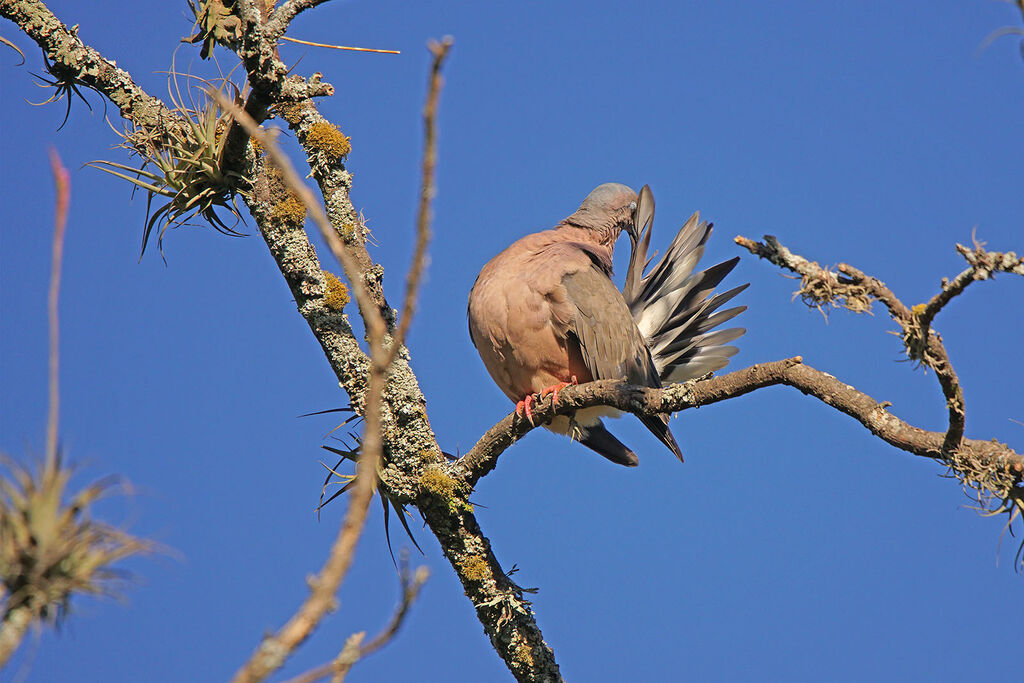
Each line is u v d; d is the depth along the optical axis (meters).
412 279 3.57
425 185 3.58
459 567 9.71
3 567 3.37
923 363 6.99
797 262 7.31
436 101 3.54
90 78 10.92
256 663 3.20
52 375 3.33
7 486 3.45
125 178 10.58
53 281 3.21
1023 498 7.18
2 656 3.27
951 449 7.32
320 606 3.29
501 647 9.70
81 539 3.47
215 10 9.61
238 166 10.34
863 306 7.07
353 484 9.66
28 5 11.01
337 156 10.41
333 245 3.56
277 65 9.66
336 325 10.01
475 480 9.94
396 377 9.90
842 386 7.64
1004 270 6.38
